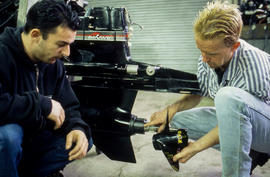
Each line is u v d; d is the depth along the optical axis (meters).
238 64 1.01
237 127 0.92
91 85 1.33
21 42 0.93
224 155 0.94
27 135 1.02
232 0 3.90
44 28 0.85
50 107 0.93
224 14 0.85
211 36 0.86
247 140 0.92
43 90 1.11
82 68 1.31
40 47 0.90
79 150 1.00
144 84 1.24
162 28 4.59
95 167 1.54
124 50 1.26
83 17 1.27
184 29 4.48
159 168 1.52
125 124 1.28
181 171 1.48
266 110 1.00
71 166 1.55
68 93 1.21
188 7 4.39
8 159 0.85
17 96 0.86
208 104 3.10
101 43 1.26
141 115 2.72
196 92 1.22
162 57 4.68
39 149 1.11
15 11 2.21
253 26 3.66
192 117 1.37
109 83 1.29
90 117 1.33
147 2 4.56
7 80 0.92
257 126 0.99
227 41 0.88
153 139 1.15
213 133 1.01
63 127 1.10
